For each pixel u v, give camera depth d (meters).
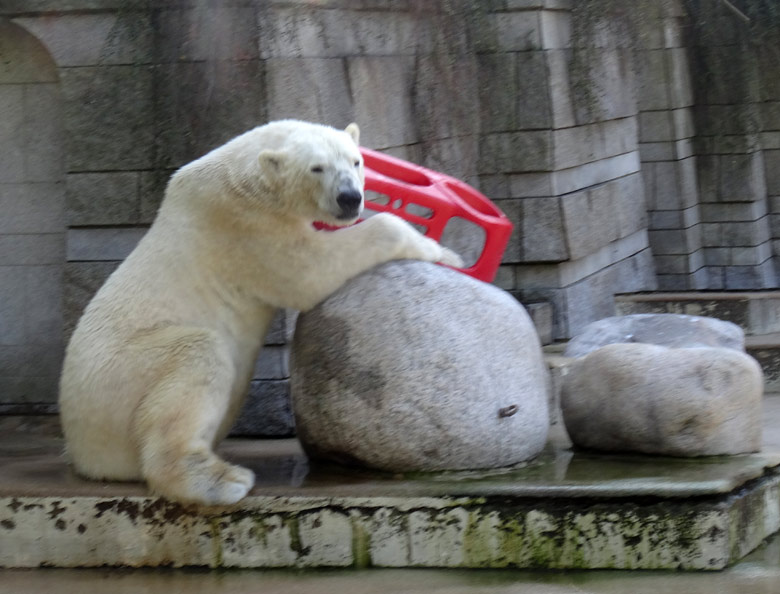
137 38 8.34
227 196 6.43
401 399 6.30
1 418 8.93
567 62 11.49
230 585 5.84
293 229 6.44
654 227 15.21
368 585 5.79
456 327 6.41
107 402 6.21
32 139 8.84
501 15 11.05
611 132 12.67
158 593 5.75
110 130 8.44
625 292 12.73
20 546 6.21
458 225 10.59
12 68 8.79
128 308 6.40
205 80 8.22
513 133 11.13
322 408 6.50
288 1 8.26
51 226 8.89
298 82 8.30
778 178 16.72
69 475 6.65
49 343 8.97
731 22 15.48
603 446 7.06
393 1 9.56
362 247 6.54
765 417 9.06
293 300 6.59
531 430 6.61
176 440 6.02
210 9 8.16
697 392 6.71
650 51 14.85
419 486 6.06
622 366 6.94
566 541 5.96
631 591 5.63
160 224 6.65
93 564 6.18
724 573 5.87
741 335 8.15
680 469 6.44
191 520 6.10
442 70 10.13
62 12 8.38
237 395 6.76
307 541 6.06
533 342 6.80
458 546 6.00
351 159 6.40
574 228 11.30
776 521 6.62
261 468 6.86
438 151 10.10
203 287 6.51
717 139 15.79
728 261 16.00
